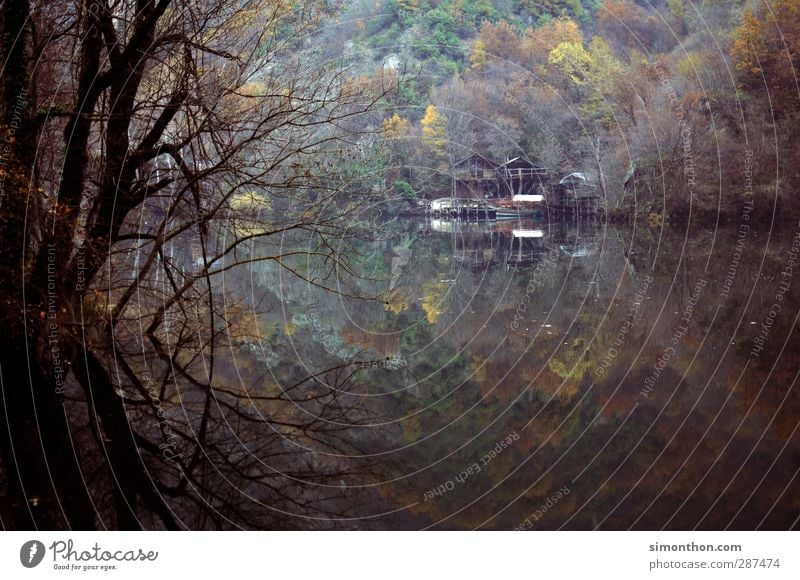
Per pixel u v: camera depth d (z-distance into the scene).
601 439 5.76
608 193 31.23
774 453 5.35
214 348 8.04
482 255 20.44
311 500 4.55
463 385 7.25
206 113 7.64
